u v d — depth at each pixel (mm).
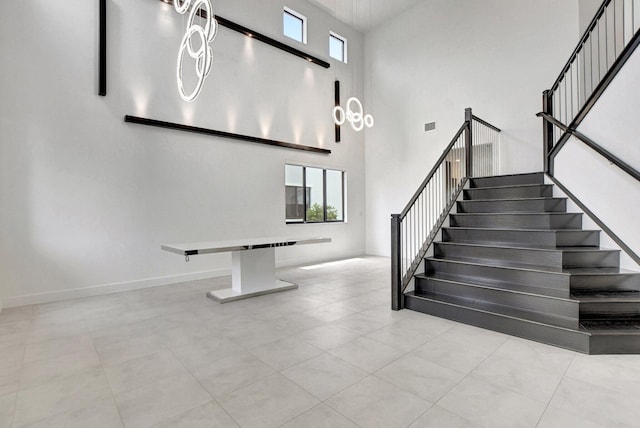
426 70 7719
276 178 6891
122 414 1970
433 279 3959
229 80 6164
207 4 3072
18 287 4207
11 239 4164
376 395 2133
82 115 4645
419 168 7832
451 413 1935
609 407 1965
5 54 4129
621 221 3451
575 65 5668
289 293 4750
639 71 3168
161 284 5328
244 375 2418
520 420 1857
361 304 4172
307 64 7547
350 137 8562
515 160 6387
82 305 4223
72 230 4570
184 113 5590
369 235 8867
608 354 2650
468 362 2562
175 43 5512
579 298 3018
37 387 2275
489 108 6734
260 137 6625
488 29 6754
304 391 2193
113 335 3209
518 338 3012
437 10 7520
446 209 4938
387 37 8461
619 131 3408
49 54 4406
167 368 2537
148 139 5211
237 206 6258
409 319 3574
